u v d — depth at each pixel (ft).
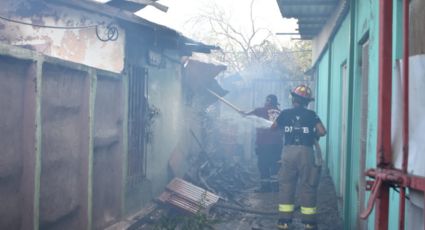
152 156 23.97
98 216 17.43
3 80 11.40
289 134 20.90
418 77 7.03
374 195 6.79
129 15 19.81
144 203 22.58
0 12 21.25
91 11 20.03
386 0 6.93
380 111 6.99
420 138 6.73
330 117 33.58
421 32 9.63
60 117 14.39
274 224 22.25
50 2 20.49
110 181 18.69
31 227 12.26
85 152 15.80
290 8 29.76
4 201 11.53
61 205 14.51
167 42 23.81
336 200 26.89
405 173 6.50
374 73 14.35
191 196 23.82
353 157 19.42
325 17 32.40
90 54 20.85
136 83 21.74
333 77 31.53
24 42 21.50
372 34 14.94
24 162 12.29
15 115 11.97
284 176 20.75
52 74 13.75
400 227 6.54
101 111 17.54
